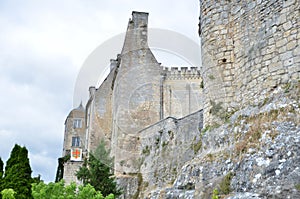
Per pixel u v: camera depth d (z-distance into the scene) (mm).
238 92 10695
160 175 10484
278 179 7469
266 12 10320
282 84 9422
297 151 7594
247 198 7578
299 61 9156
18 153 14422
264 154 8164
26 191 13109
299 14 9398
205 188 9039
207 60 11539
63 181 10258
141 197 10539
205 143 10359
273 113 8906
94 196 9734
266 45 10102
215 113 10641
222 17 11648
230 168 8812
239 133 9445
